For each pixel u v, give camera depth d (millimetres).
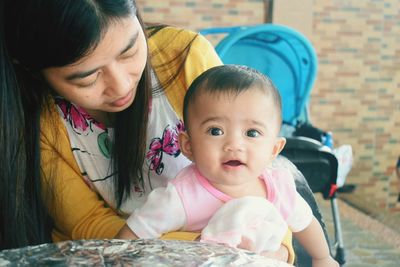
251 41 2463
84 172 1017
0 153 853
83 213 986
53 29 725
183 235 845
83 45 725
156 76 1037
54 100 968
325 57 3533
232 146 846
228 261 536
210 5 3428
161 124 1025
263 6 3482
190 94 900
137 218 882
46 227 991
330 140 2498
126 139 978
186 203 876
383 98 3648
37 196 942
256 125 854
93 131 996
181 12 3406
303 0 3422
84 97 809
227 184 880
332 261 1035
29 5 742
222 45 2301
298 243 1088
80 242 572
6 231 894
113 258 523
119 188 1021
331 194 2016
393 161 3723
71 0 714
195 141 880
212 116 856
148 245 563
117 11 735
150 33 1087
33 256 529
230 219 833
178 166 1050
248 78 873
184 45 1071
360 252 2631
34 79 899
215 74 886
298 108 2635
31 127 918
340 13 3488
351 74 3582
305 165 1909
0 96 834
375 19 3531
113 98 833
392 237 2857
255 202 855
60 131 980
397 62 3617
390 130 3695
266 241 845
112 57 767
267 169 975
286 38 2424
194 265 517
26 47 774
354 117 3641
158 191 903
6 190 871
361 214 3227
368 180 3691
